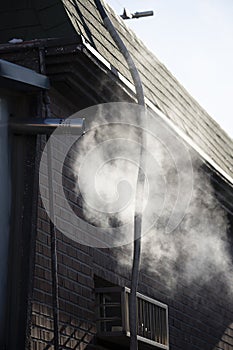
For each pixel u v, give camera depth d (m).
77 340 16.78
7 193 15.48
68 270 16.81
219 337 23.20
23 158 15.62
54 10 17.20
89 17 18.27
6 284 15.15
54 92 17.19
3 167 15.45
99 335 17.53
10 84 15.44
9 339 14.95
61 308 16.39
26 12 17.33
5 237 15.30
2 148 15.49
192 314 21.78
